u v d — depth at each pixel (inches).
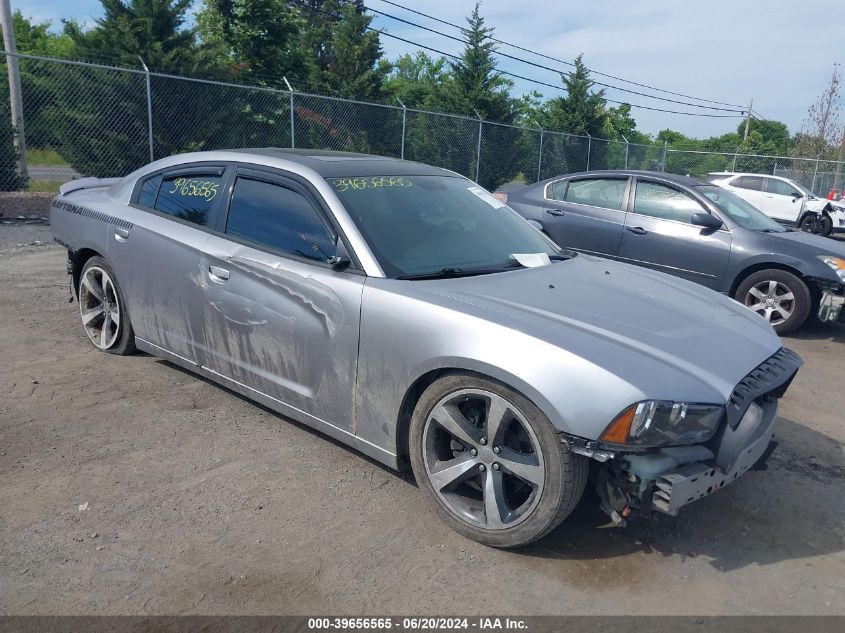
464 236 150.9
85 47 607.5
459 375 116.7
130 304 184.2
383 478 139.7
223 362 158.6
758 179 774.5
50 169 564.7
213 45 647.8
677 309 135.0
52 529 117.3
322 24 1226.6
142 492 130.4
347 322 130.0
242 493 131.7
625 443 102.5
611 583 110.3
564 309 123.9
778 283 276.2
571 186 337.4
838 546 124.3
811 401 199.9
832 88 1307.8
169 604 100.7
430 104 960.3
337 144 575.2
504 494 116.1
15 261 330.6
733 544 123.3
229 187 161.0
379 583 107.4
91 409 165.2
